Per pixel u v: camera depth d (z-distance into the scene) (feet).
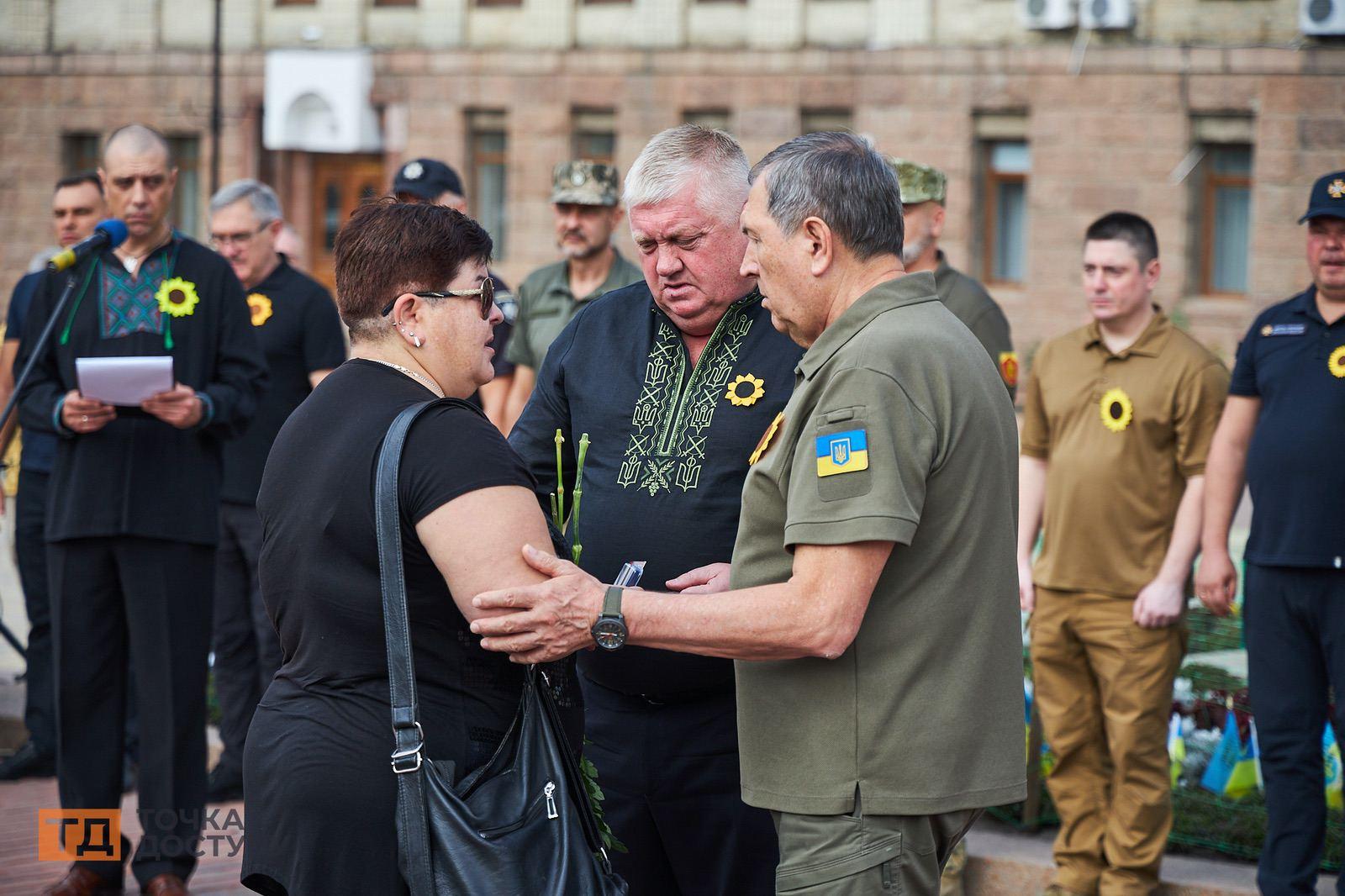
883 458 9.38
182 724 16.53
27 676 21.61
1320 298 15.14
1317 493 14.71
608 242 21.09
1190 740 18.69
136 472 16.33
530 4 72.18
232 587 20.67
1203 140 61.98
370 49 74.43
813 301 9.98
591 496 12.06
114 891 16.70
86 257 16.20
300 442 9.56
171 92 77.71
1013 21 64.03
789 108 68.13
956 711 9.73
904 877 9.82
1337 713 14.78
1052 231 63.87
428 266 9.75
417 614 9.19
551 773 9.33
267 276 21.13
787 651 9.49
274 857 9.11
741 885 11.85
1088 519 16.26
